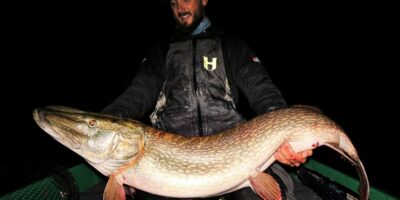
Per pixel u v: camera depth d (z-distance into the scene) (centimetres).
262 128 84
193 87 106
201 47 109
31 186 95
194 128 104
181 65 108
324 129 83
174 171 83
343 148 86
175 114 105
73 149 83
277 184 86
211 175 82
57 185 88
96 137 83
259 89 101
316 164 134
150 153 84
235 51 109
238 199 101
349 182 111
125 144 84
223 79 107
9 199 91
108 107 101
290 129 83
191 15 115
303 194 120
